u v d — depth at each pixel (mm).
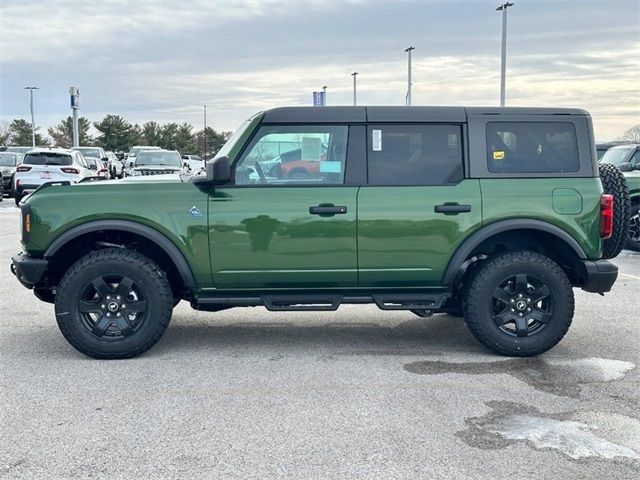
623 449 3834
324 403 4520
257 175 5504
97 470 3547
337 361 5516
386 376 5117
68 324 5414
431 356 5684
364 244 5457
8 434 4004
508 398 4652
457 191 5480
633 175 11219
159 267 5723
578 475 3518
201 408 4422
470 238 5504
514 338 5586
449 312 6113
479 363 5480
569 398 4664
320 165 5520
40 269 5410
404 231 5457
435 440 3934
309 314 7273
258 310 7445
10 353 5707
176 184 5465
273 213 5410
